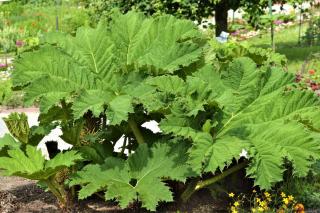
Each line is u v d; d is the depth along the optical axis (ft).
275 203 16.84
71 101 17.47
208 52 17.71
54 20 80.84
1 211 16.94
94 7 46.34
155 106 15.53
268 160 15.47
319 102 16.47
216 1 42.55
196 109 15.35
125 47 17.26
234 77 16.61
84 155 16.76
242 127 16.29
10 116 17.08
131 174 16.08
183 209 16.80
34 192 18.38
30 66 16.26
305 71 37.99
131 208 16.79
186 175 15.71
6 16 84.23
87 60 16.98
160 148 16.28
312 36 54.44
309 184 17.92
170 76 15.97
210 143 15.58
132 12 17.58
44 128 16.78
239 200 16.96
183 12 42.70
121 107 15.46
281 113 16.35
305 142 15.47
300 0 45.21
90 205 17.10
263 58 19.58
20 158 15.75
